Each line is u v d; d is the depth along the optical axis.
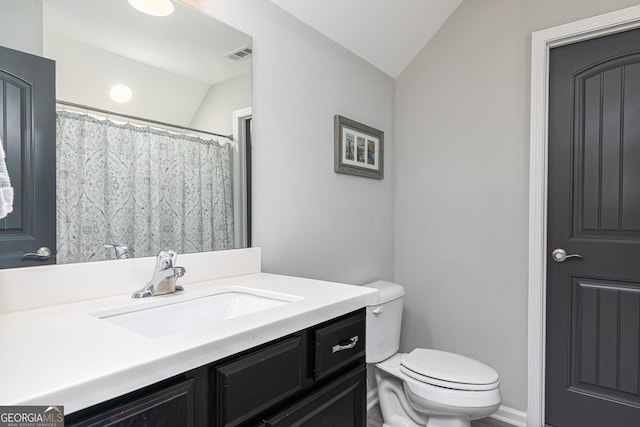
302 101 1.64
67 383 0.48
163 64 1.17
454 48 2.11
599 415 1.73
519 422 1.87
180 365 0.60
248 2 1.41
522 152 1.88
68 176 0.97
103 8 1.04
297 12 1.59
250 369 0.73
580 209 1.78
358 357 1.07
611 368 1.71
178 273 1.03
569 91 1.80
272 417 0.79
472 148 2.05
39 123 0.92
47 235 0.92
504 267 1.95
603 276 1.73
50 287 0.91
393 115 2.33
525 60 1.87
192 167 1.24
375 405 2.06
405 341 2.32
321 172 1.75
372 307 1.73
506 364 1.93
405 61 2.26
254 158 1.43
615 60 1.70
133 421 0.55
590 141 1.75
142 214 1.12
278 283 1.21
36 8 0.92
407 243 2.32
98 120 1.03
